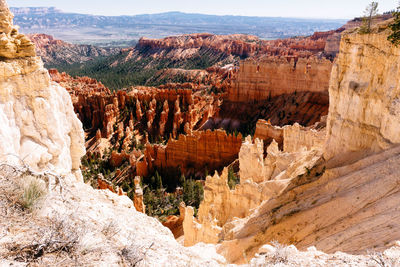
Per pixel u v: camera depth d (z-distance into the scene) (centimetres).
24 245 637
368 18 2198
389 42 1964
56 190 991
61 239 682
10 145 1318
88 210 962
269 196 2916
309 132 4672
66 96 1752
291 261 895
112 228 887
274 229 2083
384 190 1606
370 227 1413
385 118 1944
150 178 8600
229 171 7012
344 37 2395
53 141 1526
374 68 2098
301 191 2341
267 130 8075
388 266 812
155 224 1255
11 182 808
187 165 8988
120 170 9325
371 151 2083
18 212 732
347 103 2327
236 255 2159
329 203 1855
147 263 760
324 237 1642
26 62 1427
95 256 695
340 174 2094
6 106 1347
